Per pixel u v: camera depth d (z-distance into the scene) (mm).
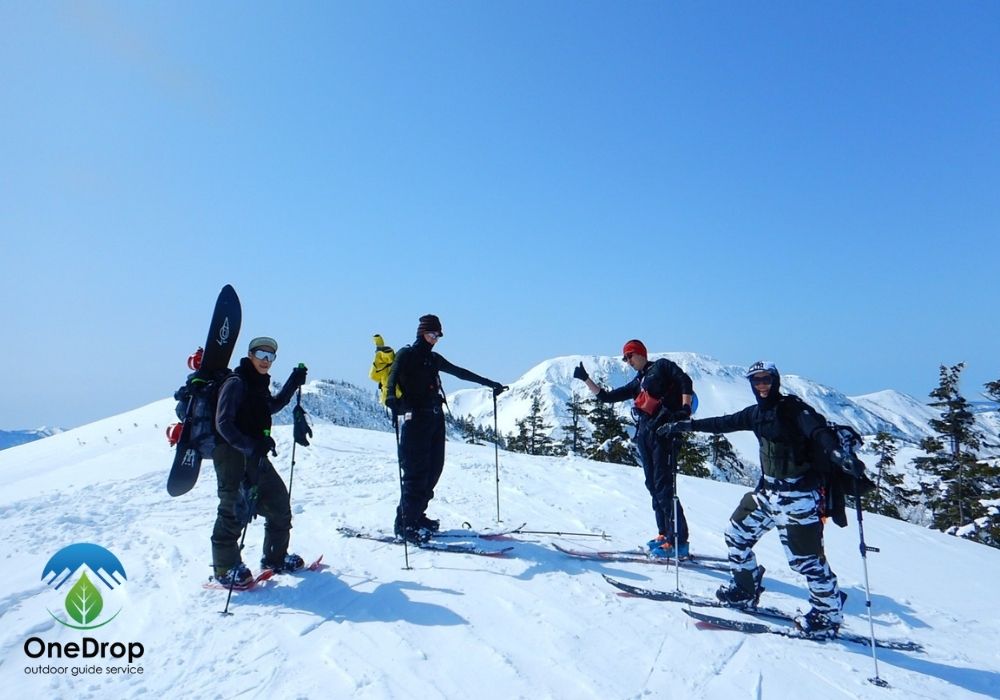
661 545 6180
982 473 30125
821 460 4262
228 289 5578
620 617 4574
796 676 3807
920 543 8641
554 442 50125
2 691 3279
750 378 4496
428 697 3332
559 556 6039
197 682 3445
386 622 4301
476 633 4172
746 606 4871
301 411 5457
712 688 3584
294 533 6598
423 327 6293
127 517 7238
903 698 3613
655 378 6066
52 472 13078
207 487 9492
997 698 3775
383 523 7066
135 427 22750
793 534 4379
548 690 3461
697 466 32219
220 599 4641
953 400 33781
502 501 8734
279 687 3406
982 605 5949
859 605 5574
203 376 5070
